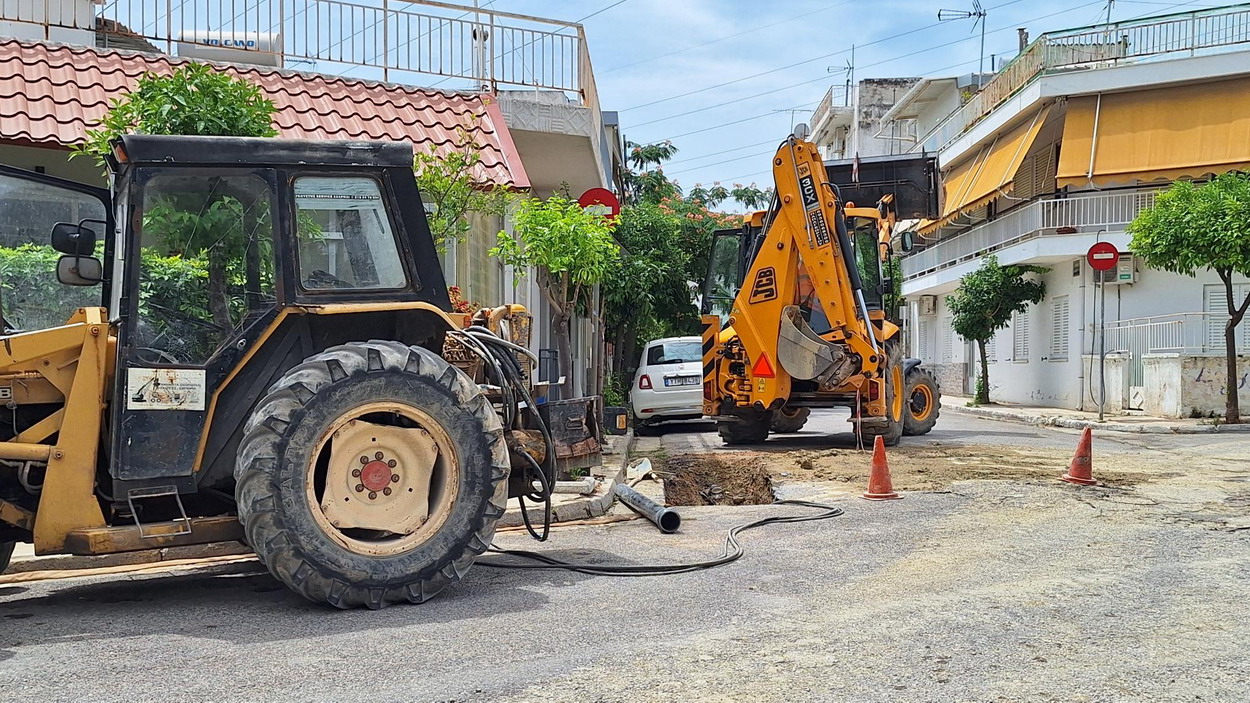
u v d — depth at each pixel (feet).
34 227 20.17
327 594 16.74
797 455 40.52
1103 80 77.51
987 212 100.37
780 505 28.84
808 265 41.57
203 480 17.37
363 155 18.42
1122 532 23.36
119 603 18.11
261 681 13.15
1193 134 74.95
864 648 14.23
